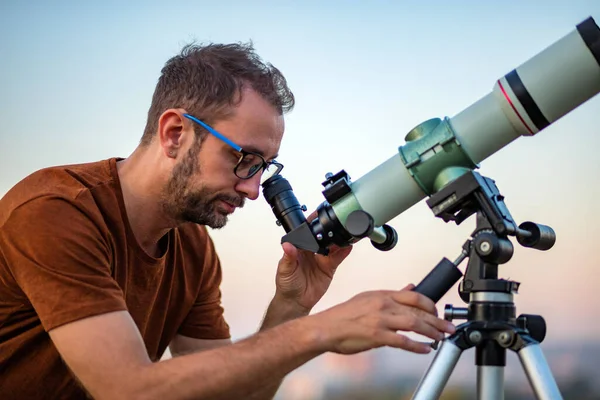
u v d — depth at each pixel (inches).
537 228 68.7
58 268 69.7
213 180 78.1
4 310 76.1
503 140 66.8
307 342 62.7
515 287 62.2
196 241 89.7
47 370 77.5
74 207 73.0
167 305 86.4
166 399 64.6
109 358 66.7
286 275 84.5
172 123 78.4
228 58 80.0
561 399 57.0
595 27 62.5
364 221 66.4
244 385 64.9
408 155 68.1
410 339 60.6
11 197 76.5
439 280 62.6
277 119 79.8
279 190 80.9
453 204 64.1
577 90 63.2
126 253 78.4
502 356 60.9
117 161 84.8
